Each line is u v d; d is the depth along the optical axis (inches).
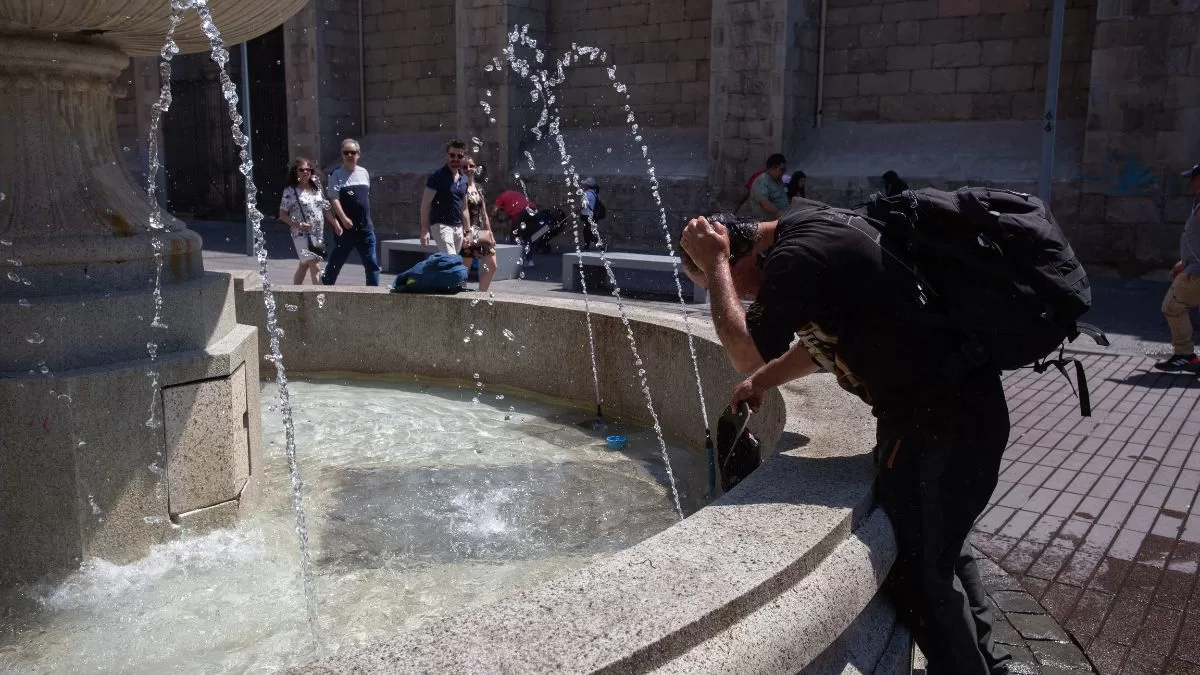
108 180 138.9
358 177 386.0
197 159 1011.9
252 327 153.4
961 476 87.4
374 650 60.5
